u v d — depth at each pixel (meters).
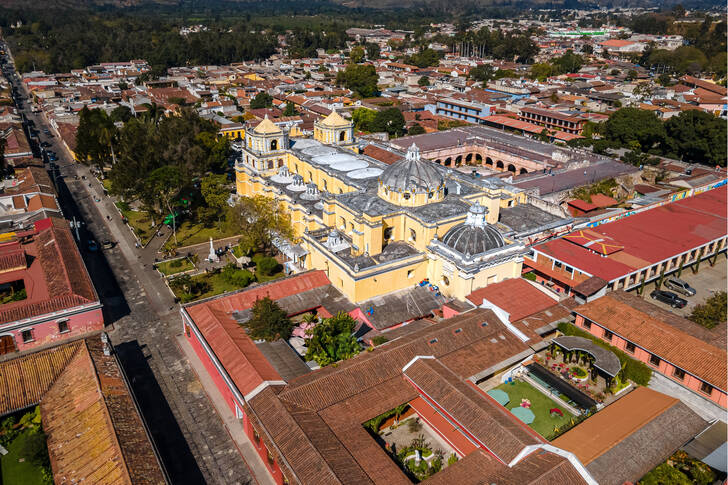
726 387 58.22
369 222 78.69
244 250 98.81
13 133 165.75
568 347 66.75
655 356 64.94
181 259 101.44
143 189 112.44
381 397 58.78
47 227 101.44
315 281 82.94
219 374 65.12
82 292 79.75
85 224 118.56
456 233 79.38
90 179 148.62
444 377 59.59
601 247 91.69
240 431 61.28
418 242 82.94
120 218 122.31
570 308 76.25
